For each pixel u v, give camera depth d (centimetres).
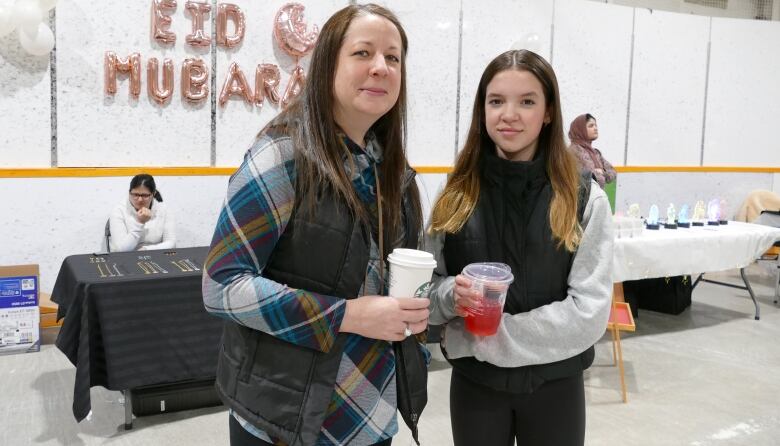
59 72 422
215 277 101
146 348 266
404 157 121
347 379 107
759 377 356
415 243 124
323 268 104
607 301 138
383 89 105
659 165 720
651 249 386
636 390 334
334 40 105
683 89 718
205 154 479
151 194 391
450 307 139
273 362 103
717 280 623
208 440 264
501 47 615
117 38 438
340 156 107
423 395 120
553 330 135
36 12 382
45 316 404
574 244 138
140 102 450
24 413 284
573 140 498
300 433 101
